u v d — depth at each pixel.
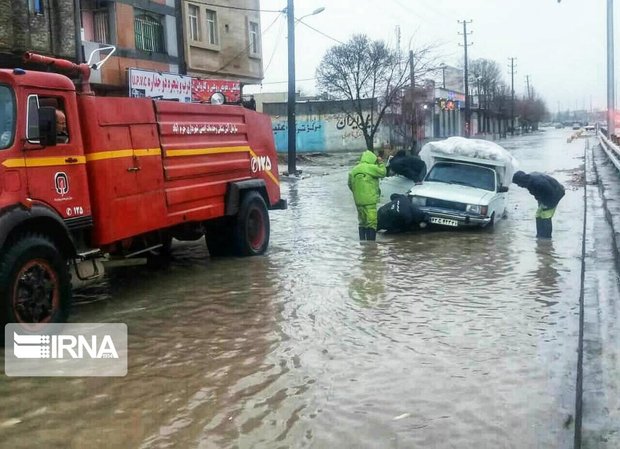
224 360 5.86
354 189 12.40
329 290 8.48
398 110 45.91
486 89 86.56
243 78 31.45
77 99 7.30
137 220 8.10
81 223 7.11
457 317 7.09
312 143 53.47
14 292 6.11
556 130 140.62
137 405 4.90
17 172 6.28
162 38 26.05
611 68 36.34
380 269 9.78
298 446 4.16
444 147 14.44
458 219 12.93
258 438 4.30
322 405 4.81
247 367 5.66
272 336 6.55
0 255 6.04
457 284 8.69
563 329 6.57
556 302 7.62
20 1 18.00
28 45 18.17
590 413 4.39
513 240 12.08
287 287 8.69
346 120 52.44
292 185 25.69
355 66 42.69
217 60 29.22
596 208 15.79
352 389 5.11
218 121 10.09
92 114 7.39
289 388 5.16
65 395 5.12
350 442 4.20
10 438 4.38
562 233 12.75
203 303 7.92
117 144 7.75
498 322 6.86
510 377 5.29
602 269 9.20
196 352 6.09
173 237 10.02
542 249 11.10
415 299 7.93
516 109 115.06
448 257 10.62
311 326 6.87
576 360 5.66
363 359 5.81
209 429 4.46
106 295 8.42
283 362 5.77
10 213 6.07
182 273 9.74
